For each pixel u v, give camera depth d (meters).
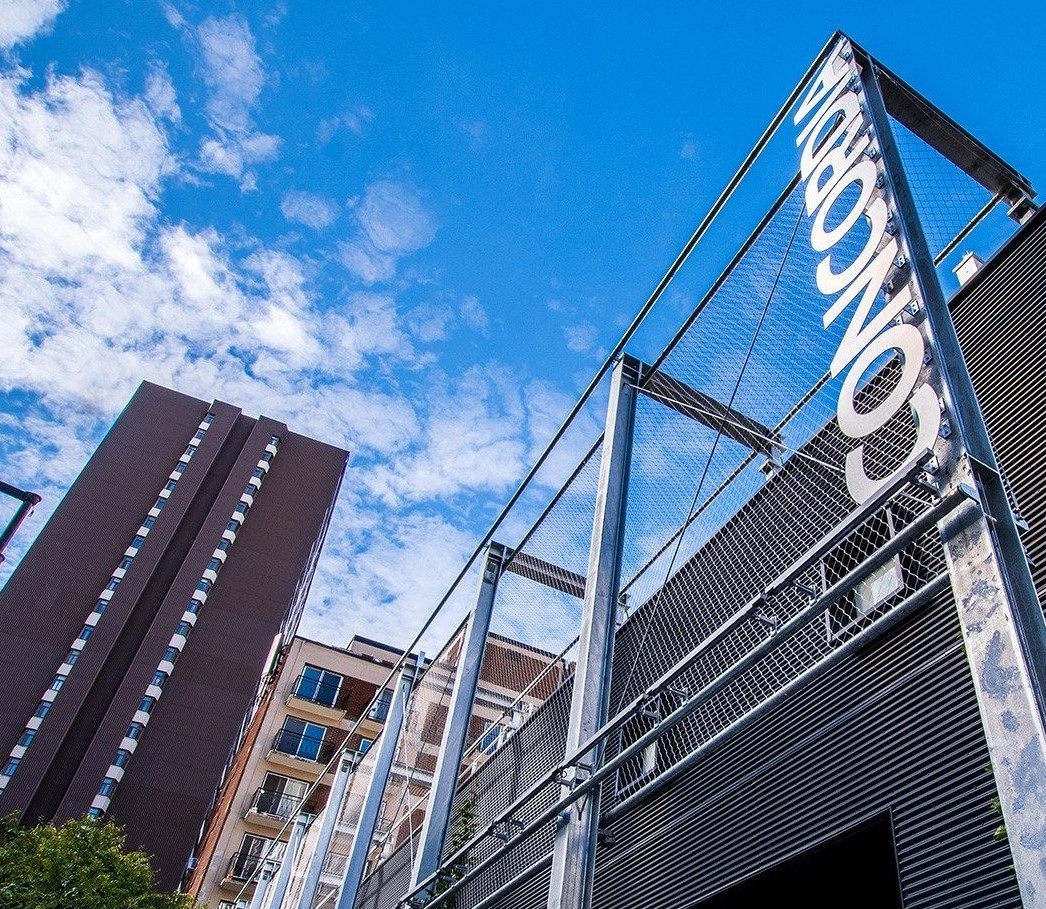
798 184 5.57
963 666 4.45
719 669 6.24
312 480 64.69
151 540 56.88
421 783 11.61
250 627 55.22
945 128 5.66
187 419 64.81
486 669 10.13
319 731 44.75
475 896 8.62
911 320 3.40
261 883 18.92
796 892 5.41
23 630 50.78
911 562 5.09
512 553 8.81
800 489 5.89
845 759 4.96
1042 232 5.70
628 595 7.04
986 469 2.75
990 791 3.96
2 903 15.53
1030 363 5.30
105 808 45.12
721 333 6.04
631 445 6.29
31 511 11.14
